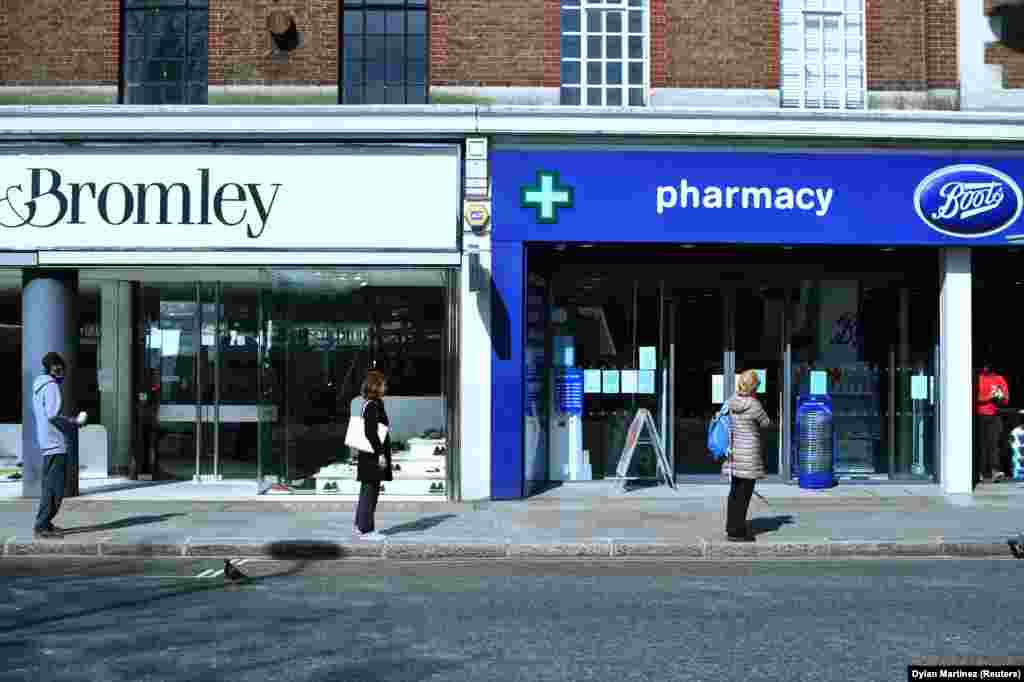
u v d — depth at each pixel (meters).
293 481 15.21
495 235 14.66
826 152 14.95
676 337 16.36
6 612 8.11
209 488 15.62
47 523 11.33
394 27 15.24
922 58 15.28
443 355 14.98
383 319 15.14
